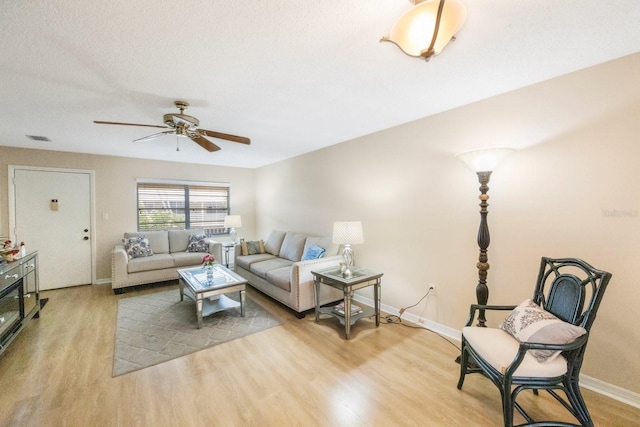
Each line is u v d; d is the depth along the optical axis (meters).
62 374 2.07
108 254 4.66
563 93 1.98
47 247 4.21
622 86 1.75
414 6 1.17
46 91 2.15
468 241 2.55
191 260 4.54
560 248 2.02
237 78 1.99
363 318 3.14
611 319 1.82
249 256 4.61
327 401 1.80
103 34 1.46
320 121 2.98
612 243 1.80
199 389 1.91
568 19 1.39
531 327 1.63
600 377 1.87
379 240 3.37
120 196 4.76
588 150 1.88
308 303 3.16
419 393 1.88
